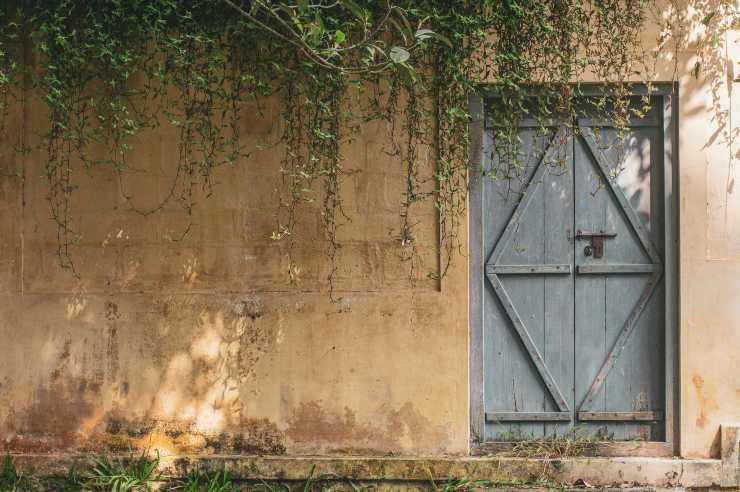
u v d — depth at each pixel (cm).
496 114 471
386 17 385
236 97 475
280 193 492
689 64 480
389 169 489
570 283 498
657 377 495
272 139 491
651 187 493
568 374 500
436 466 480
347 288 491
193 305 493
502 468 479
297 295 491
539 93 469
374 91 480
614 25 471
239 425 491
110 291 494
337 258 491
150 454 490
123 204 494
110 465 483
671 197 488
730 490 477
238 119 488
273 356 492
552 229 498
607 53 465
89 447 492
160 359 493
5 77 457
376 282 490
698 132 482
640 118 493
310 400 490
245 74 475
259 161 493
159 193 493
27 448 492
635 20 467
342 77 459
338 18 450
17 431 493
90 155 493
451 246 484
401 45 466
